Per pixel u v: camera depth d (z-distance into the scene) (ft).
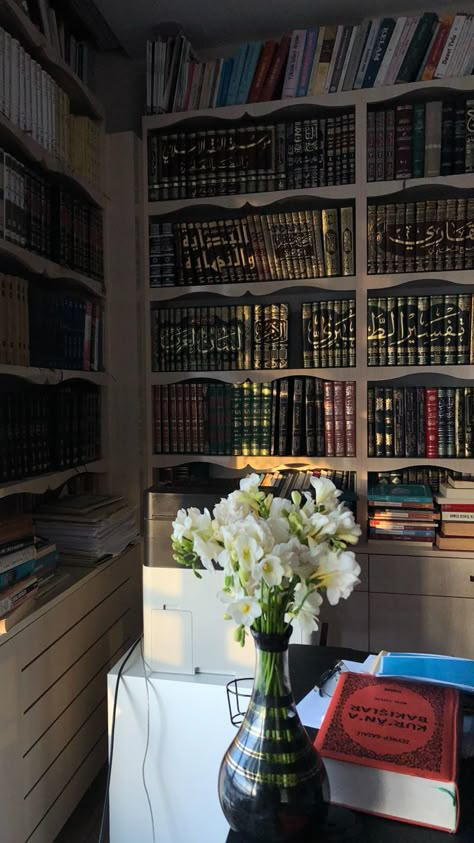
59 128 6.86
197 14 7.64
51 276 6.59
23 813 4.99
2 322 5.76
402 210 7.17
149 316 7.82
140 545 7.86
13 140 5.90
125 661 4.92
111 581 6.95
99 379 7.79
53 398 6.91
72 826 5.85
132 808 4.69
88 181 7.56
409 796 2.71
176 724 4.56
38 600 5.48
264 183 7.46
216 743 4.48
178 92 7.64
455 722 3.01
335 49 7.25
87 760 6.29
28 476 6.38
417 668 3.46
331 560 2.74
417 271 7.19
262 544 2.60
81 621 6.16
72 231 7.14
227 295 7.58
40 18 6.66
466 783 2.96
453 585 7.06
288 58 7.39
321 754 2.85
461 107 7.00
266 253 7.50
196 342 7.73
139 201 8.19
